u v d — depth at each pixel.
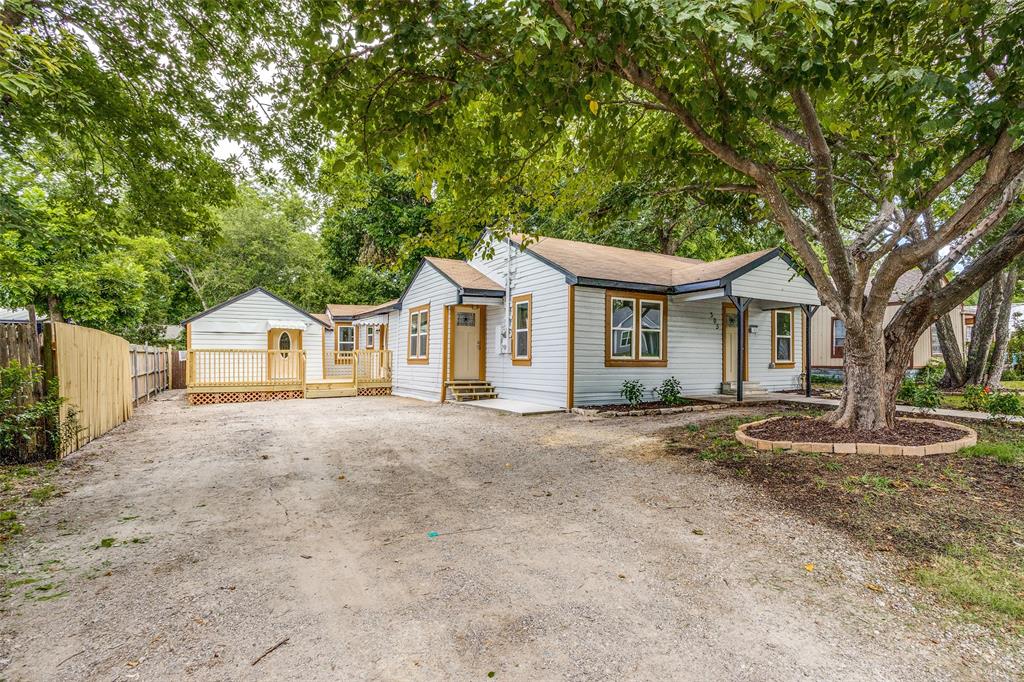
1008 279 13.88
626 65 4.46
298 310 19.64
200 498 5.14
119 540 3.98
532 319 13.09
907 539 3.84
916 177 5.51
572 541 3.97
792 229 6.56
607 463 6.54
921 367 18.02
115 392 9.97
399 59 4.46
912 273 20.77
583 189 8.33
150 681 2.29
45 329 6.73
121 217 8.76
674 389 12.16
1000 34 4.09
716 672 2.37
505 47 4.45
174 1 6.43
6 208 8.19
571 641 2.62
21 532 4.15
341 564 3.55
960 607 2.94
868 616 2.86
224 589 3.17
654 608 2.95
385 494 5.28
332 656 2.48
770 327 15.20
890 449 5.95
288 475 6.08
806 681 2.30
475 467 6.45
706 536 4.04
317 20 4.45
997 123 4.53
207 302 29.09
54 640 2.61
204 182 8.32
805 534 4.03
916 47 5.06
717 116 5.49
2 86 3.77
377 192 20.08
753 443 6.69
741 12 3.46
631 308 12.66
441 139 5.94
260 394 15.99
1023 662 2.45
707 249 22.94
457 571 3.44
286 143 7.82
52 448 6.77
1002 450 5.97
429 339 15.95
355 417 11.39
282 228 30.89
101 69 6.66
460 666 2.41
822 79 4.53
